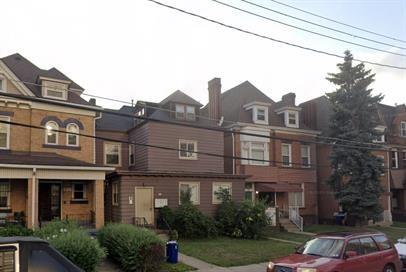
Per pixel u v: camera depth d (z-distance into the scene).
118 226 17.50
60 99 26.91
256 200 28.11
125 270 15.75
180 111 31.11
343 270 12.13
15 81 23.16
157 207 26.34
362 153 33.25
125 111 35.06
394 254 14.16
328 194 37.62
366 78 34.03
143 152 30.12
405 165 44.31
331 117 34.91
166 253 17.69
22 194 24.97
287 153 35.94
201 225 24.84
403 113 45.06
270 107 36.75
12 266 5.83
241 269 16.94
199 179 28.31
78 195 27.16
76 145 27.28
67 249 13.52
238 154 33.19
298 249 13.61
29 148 25.66
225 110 36.28
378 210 33.44
